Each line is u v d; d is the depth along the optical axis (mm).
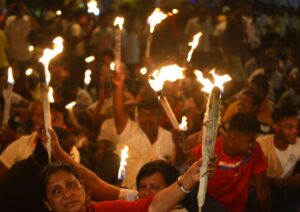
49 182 4102
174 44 16250
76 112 8852
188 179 3928
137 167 6613
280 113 6469
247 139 5684
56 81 9953
